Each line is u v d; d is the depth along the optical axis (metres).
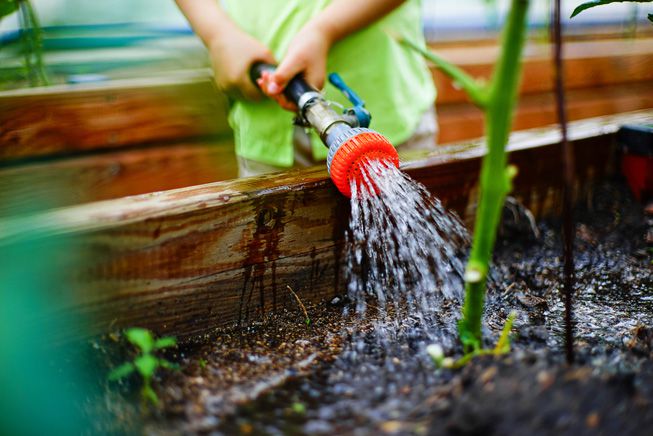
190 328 1.11
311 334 1.11
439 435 0.74
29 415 0.88
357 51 1.60
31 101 1.78
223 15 1.51
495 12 3.06
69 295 0.97
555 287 1.29
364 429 0.79
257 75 1.44
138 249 1.02
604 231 1.56
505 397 0.73
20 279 0.93
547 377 0.75
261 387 0.93
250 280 1.16
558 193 1.63
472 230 1.48
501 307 1.20
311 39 1.35
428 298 1.25
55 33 2.13
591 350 0.98
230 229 1.10
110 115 1.91
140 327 1.05
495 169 0.75
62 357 0.97
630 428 0.70
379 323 1.14
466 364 0.89
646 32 3.23
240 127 1.69
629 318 1.14
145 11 2.31
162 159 2.02
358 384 0.92
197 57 2.23
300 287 1.22
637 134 1.62
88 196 1.92
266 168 1.74
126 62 2.19
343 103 1.62
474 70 2.50
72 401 0.90
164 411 0.87
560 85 0.78
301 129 1.80
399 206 1.21
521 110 2.63
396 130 1.66
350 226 1.25
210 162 2.11
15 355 0.92
